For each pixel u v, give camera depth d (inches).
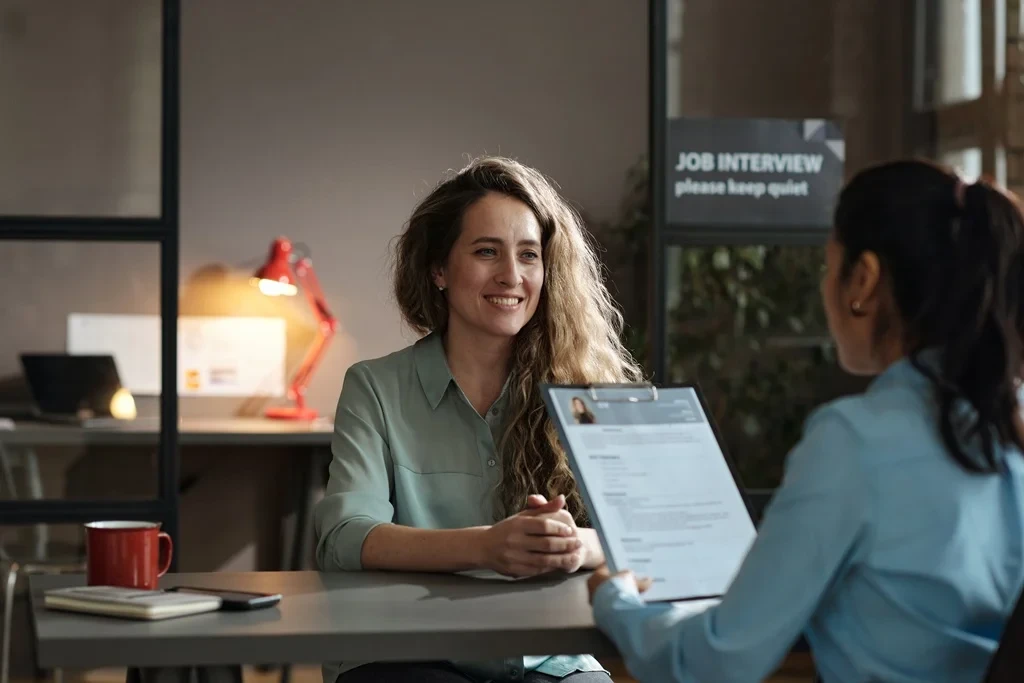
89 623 49.5
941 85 129.3
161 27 126.3
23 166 125.3
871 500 44.8
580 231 81.6
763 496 126.0
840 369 128.0
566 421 55.8
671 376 126.2
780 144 127.6
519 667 67.3
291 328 218.4
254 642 47.5
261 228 219.3
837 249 48.6
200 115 217.9
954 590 44.9
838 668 46.6
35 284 132.5
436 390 74.2
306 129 220.8
